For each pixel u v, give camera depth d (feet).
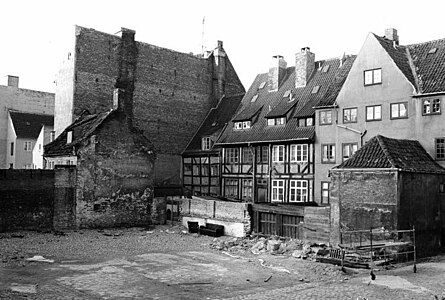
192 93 146.61
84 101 121.29
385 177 64.69
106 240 79.87
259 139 111.24
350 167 68.44
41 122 167.02
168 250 71.10
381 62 86.84
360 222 66.74
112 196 97.45
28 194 85.92
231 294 44.34
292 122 107.86
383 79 86.38
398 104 83.92
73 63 120.06
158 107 137.28
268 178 110.11
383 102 86.22
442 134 77.46
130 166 100.58
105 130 96.94
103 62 125.70
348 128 92.12
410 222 65.36
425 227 68.23
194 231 91.86
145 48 135.54
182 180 138.41
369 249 55.16
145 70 134.92
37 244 72.95
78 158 92.73
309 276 52.80
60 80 125.90
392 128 84.58
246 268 57.26
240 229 85.35
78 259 61.98
